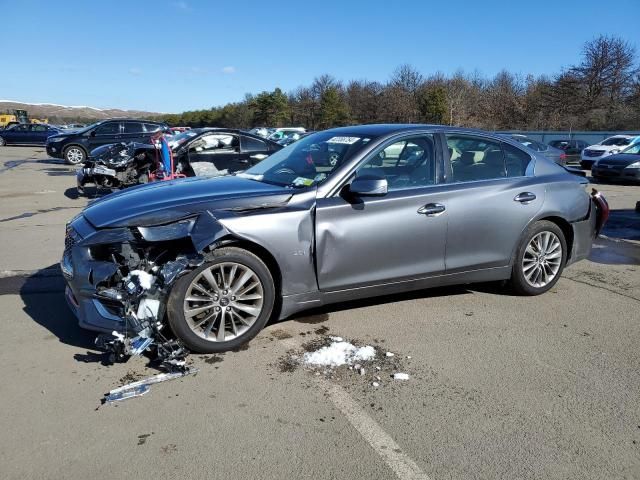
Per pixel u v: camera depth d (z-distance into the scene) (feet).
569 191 16.34
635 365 12.00
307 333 13.35
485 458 8.64
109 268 11.31
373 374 11.35
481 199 14.61
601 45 161.68
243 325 12.32
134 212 12.10
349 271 13.11
